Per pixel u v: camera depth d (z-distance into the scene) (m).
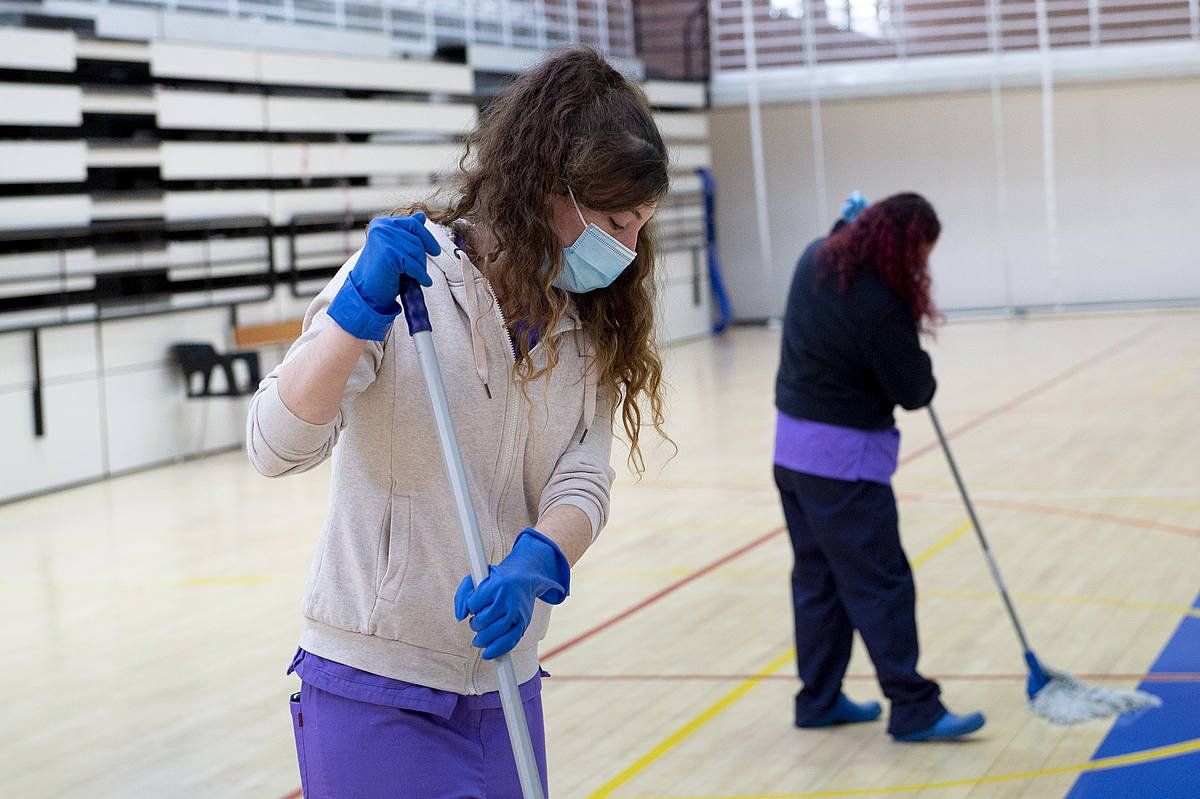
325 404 1.37
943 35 15.74
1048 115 15.23
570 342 1.55
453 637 1.52
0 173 7.93
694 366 12.73
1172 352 11.38
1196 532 5.52
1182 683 3.72
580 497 1.55
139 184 8.95
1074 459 7.24
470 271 1.49
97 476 8.54
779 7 16.00
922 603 4.69
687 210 15.39
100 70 8.73
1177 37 15.26
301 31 10.36
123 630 4.93
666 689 3.93
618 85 1.48
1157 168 15.02
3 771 3.54
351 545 1.51
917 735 3.38
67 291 8.35
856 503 3.32
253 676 4.30
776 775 3.23
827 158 15.97
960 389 10.09
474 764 1.55
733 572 5.31
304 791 1.57
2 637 4.90
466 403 1.49
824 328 3.28
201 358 9.02
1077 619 4.40
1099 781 3.09
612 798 3.13
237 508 7.28
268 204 9.96
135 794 3.34
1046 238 15.43
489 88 12.21
